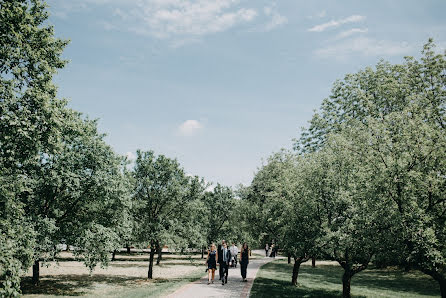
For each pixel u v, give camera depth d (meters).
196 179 24.45
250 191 37.16
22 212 12.51
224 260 16.52
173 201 23.19
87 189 17.83
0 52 11.81
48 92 13.18
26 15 12.40
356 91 26.53
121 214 19.70
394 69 26.86
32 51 13.18
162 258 44.69
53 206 17.84
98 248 17.23
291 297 14.05
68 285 19.45
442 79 24.50
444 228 10.98
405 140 12.16
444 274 12.47
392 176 11.42
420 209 10.85
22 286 18.47
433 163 11.64
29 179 15.58
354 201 12.96
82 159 18.20
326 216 14.75
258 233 24.22
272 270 26.44
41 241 14.95
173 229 22.17
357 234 12.53
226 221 34.66
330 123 28.88
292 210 15.93
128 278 22.88
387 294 17.11
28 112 11.62
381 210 11.73
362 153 13.62
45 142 12.76
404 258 12.32
